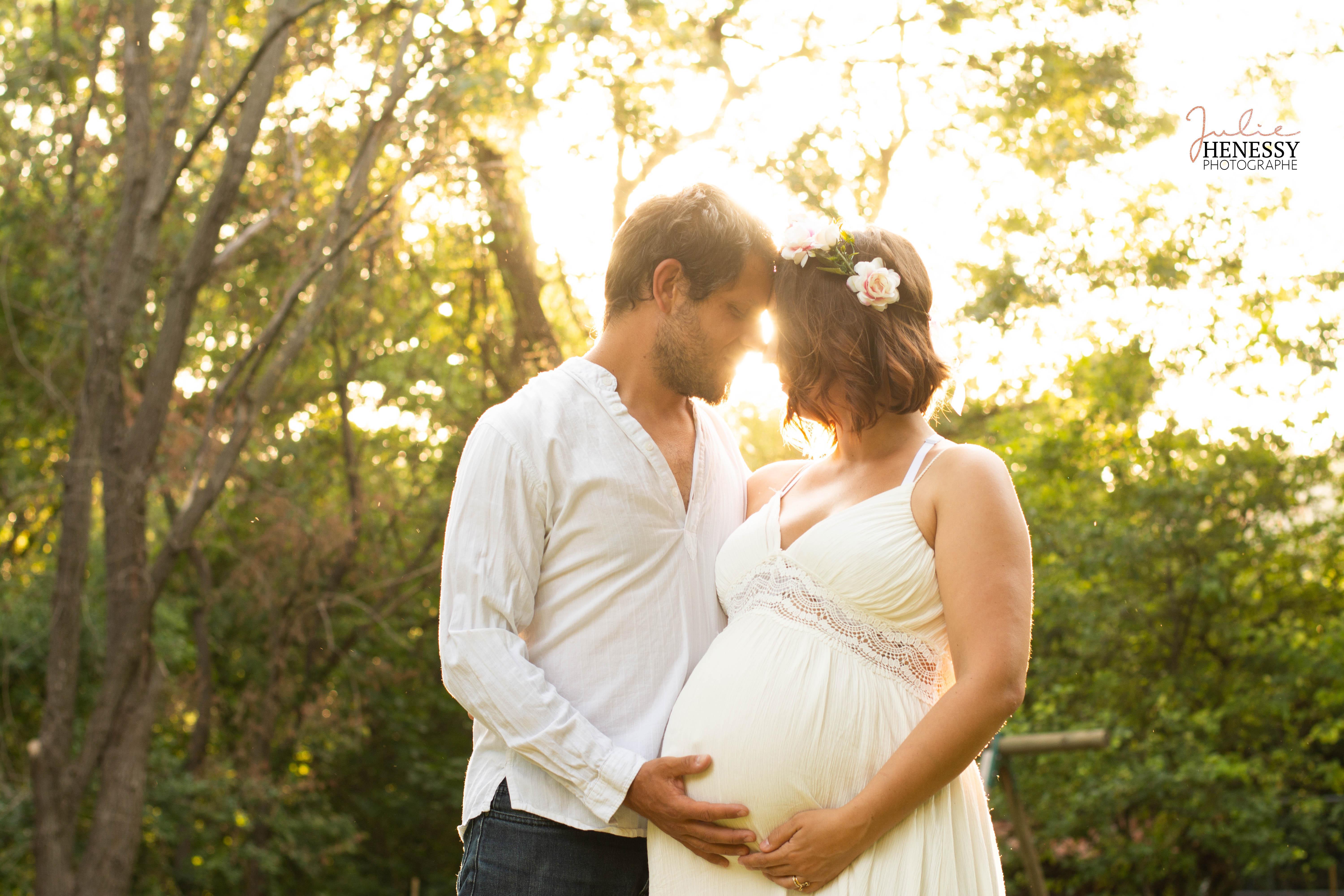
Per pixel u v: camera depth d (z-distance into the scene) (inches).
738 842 74.5
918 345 78.0
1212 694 418.9
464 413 424.8
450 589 81.4
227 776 429.1
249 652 482.9
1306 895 433.1
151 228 327.3
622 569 83.4
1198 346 390.0
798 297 79.8
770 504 84.7
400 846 524.1
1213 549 405.1
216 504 414.9
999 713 69.0
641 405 87.8
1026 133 365.4
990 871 76.4
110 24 348.5
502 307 414.6
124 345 325.7
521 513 81.7
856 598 75.7
